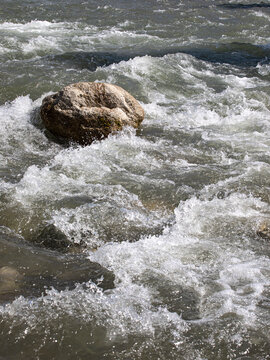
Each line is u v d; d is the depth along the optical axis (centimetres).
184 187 640
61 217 564
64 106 776
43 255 501
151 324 406
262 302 430
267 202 606
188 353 379
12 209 575
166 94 986
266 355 377
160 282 457
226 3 1867
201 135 816
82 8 1677
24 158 723
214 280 460
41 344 387
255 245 517
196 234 537
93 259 493
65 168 682
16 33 1332
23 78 994
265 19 1639
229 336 394
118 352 381
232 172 684
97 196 611
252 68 1154
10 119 834
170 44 1313
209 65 1156
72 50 1211
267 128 841
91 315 414
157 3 1805
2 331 396
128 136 793
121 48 1256
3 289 445
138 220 567
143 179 661
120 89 824
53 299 432
